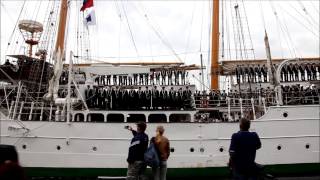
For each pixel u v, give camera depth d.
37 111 19.06
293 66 21.31
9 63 20.94
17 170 3.58
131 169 10.04
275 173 17.17
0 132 17.23
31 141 17.16
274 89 18.45
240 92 19.31
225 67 22.91
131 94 18.36
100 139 17.11
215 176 17.02
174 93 18.58
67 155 17.03
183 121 17.92
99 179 16.33
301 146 17.41
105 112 18.12
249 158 8.11
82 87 19.95
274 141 17.39
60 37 22.34
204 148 17.16
